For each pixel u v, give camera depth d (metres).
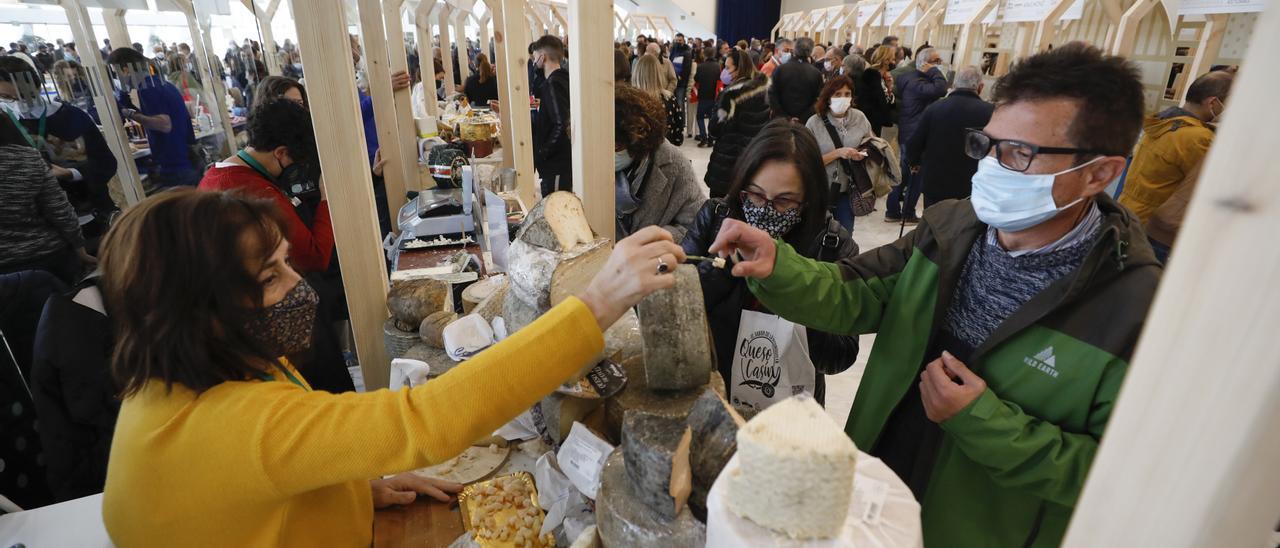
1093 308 0.85
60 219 2.15
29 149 2.05
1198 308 0.27
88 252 2.53
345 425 0.72
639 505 0.75
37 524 1.11
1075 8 3.99
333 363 2.02
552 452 1.13
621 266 0.80
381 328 1.80
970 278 1.04
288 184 2.32
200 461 0.72
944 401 0.92
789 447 0.49
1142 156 3.08
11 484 1.57
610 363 1.01
